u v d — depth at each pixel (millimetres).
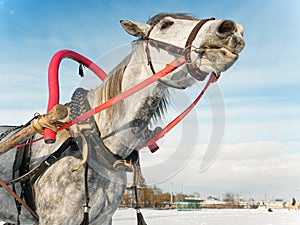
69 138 2723
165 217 14602
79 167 2566
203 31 2258
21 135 2506
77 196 2627
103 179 2697
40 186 2760
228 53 2133
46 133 2438
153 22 2639
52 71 2664
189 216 15477
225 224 11359
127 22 2633
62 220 2623
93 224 2799
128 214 16000
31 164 3018
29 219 3127
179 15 2613
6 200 3133
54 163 2729
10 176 3131
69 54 2828
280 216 16078
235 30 2111
